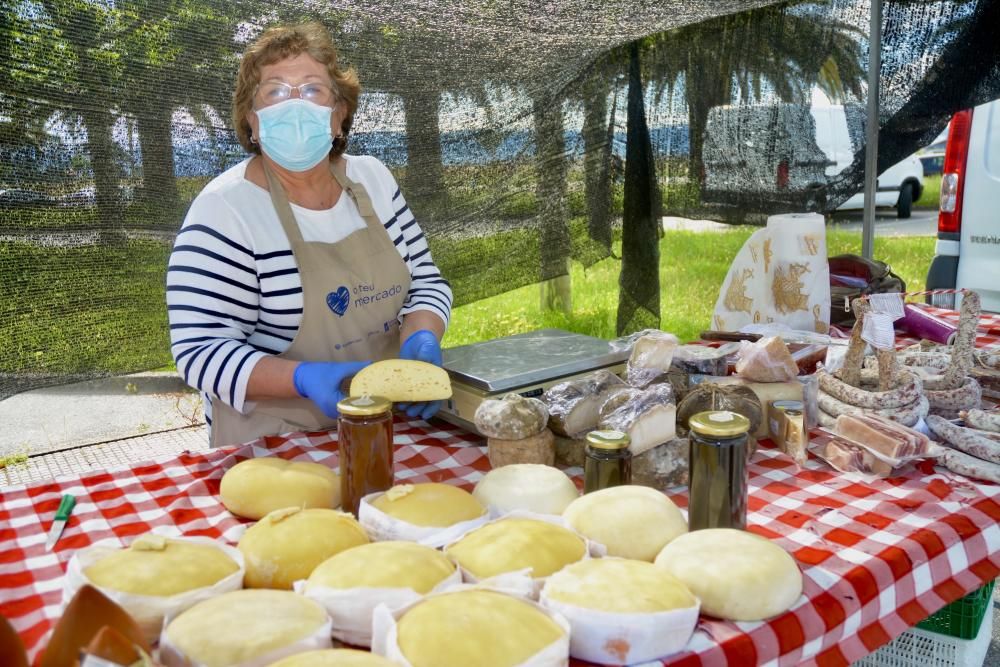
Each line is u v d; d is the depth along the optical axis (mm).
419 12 3016
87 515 1380
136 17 2514
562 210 4473
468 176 3857
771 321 2424
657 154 4758
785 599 1024
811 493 1436
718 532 1131
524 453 1471
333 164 2021
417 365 1536
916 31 4016
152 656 870
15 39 2328
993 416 1610
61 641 775
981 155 4562
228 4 2688
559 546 1070
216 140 2793
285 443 1738
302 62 1766
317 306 1904
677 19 3564
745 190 4570
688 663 934
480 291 4195
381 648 881
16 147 2430
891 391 1660
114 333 2750
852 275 2693
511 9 3072
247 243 1834
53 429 4781
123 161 2637
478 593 932
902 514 1337
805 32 4172
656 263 4996
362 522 1196
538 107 4145
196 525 1338
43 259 2570
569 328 6367
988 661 2389
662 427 1430
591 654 924
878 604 1142
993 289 4582
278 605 928
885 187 10320
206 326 1781
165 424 4855
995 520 1350
